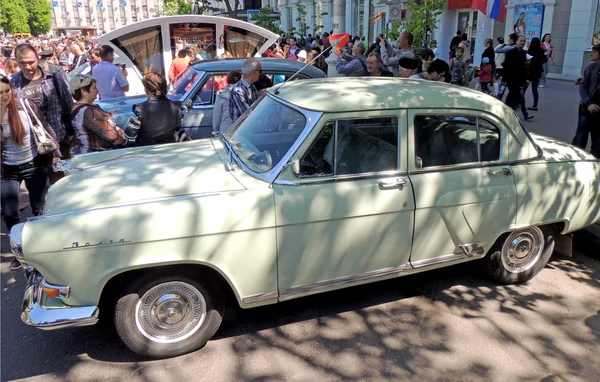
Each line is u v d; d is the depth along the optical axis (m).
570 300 4.04
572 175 4.02
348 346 3.42
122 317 3.06
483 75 11.26
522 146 3.86
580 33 14.84
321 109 3.29
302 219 3.20
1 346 3.42
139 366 3.20
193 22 9.71
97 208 2.97
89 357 3.29
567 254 4.43
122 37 9.42
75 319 2.93
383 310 3.86
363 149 3.38
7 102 4.29
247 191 3.15
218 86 6.52
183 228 2.96
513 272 4.18
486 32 13.99
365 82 3.94
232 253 3.10
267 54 12.54
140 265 2.94
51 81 5.06
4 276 4.42
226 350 3.36
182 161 3.63
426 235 3.59
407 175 3.48
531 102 11.59
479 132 3.71
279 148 3.35
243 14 31.56
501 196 3.73
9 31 81.75
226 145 3.82
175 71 9.00
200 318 3.28
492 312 3.85
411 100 3.50
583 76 6.60
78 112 4.48
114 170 3.51
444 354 3.34
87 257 2.87
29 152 4.55
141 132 4.82
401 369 3.19
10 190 4.59
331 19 29.88
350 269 3.46
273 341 3.46
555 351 3.38
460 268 4.57
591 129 6.68
